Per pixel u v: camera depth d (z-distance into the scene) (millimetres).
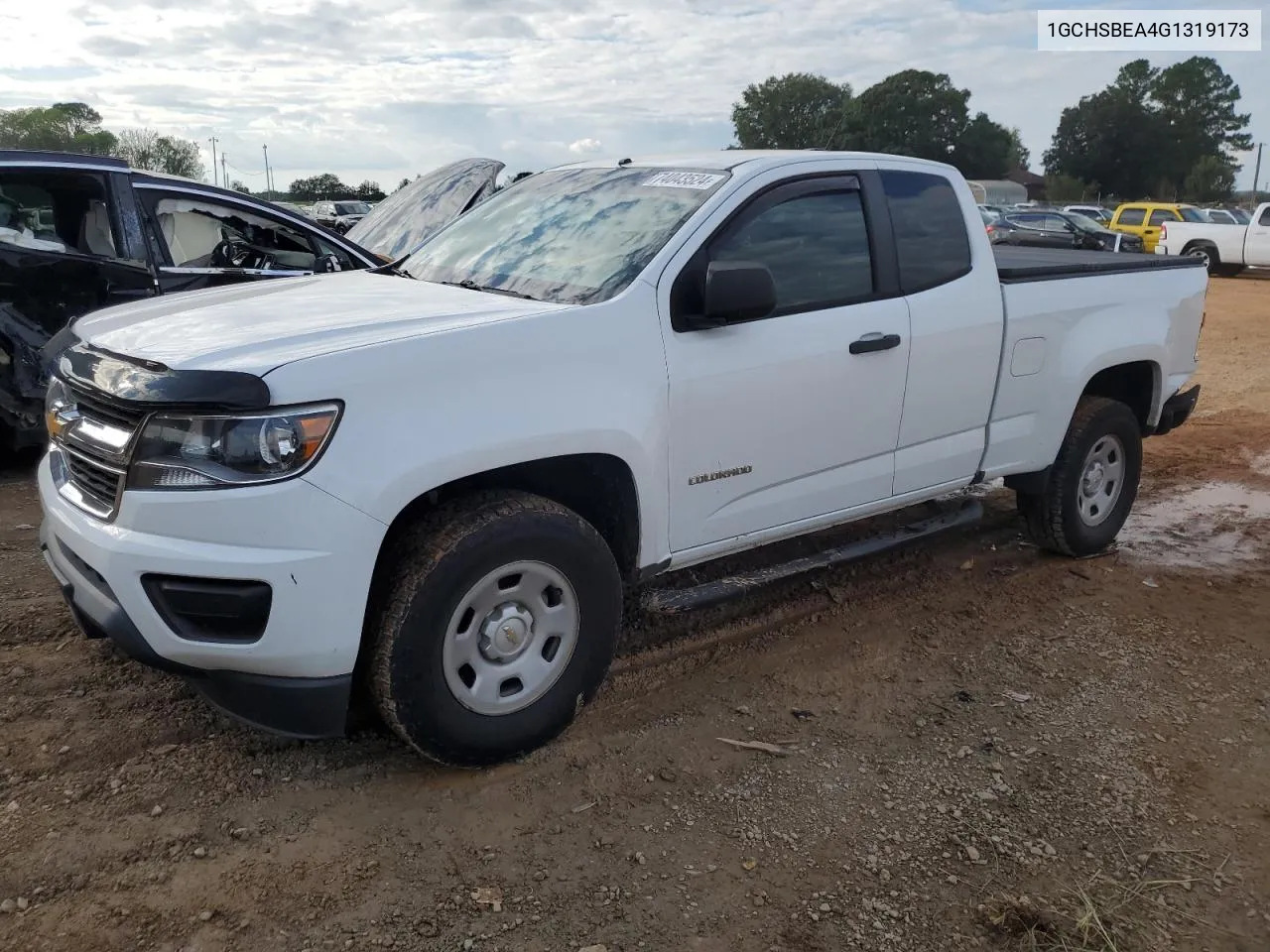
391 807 3049
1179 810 3203
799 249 3867
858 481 4168
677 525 3605
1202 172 78625
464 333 3000
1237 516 6254
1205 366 11859
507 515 3059
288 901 2639
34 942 2445
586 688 3381
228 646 2779
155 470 2730
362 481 2768
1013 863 2922
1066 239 23609
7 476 6199
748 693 3861
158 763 3188
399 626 2902
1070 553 5344
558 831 2980
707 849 2930
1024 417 4773
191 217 6551
